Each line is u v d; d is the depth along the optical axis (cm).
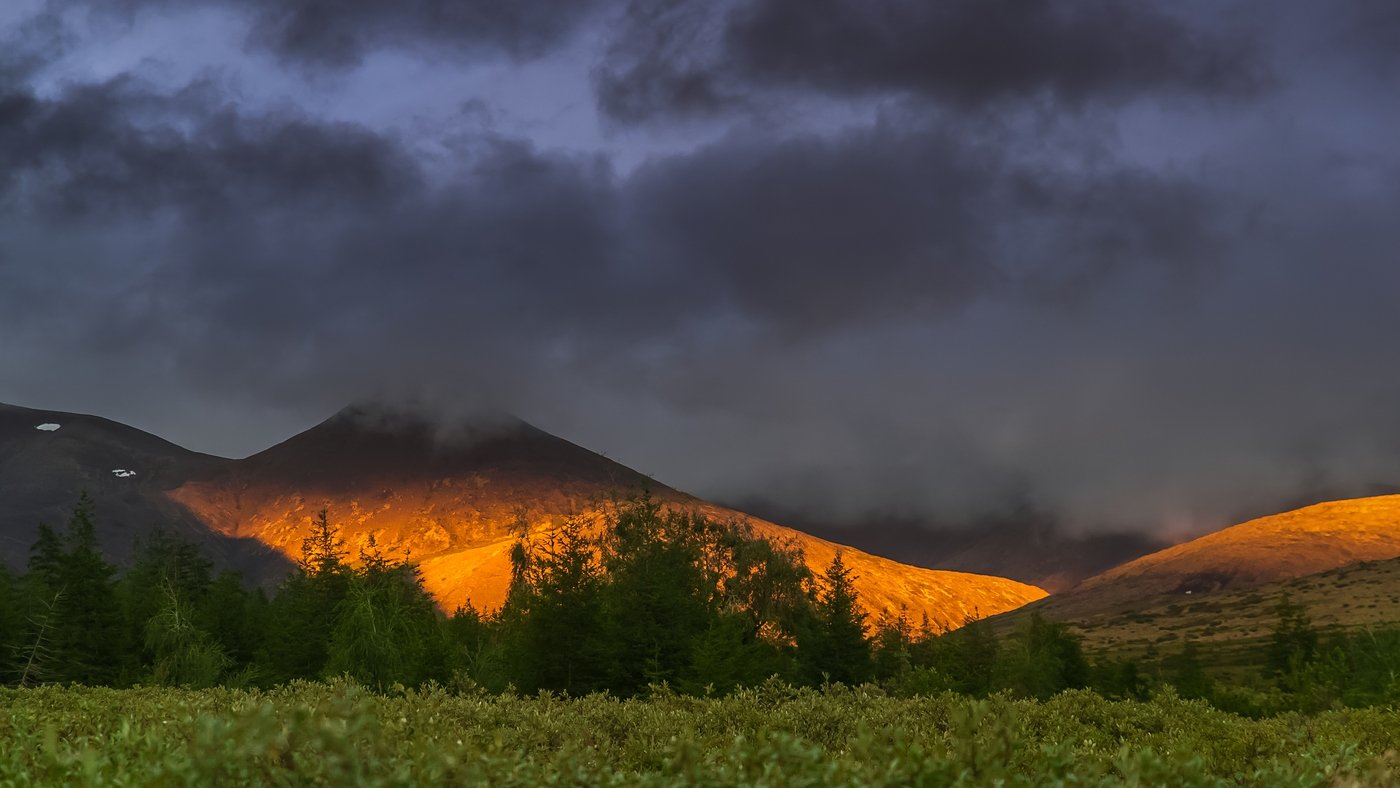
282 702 1064
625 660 5734
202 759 462
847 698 1366
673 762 542
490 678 5925
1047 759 564
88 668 6925
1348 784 578
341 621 6316
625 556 7031
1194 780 517
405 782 472
